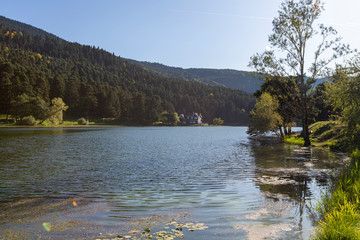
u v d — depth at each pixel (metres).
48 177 15.71
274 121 45.34
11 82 144.75
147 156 26.45
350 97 15.48
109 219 8.13
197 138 60.19
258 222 7.67
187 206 9.59
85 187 13.12
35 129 95.69
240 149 33.41
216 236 6.61
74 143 41.69
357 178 10.95
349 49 29.17
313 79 31.25
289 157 23.70
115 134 73.38
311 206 9.17
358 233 5.92
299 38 32.09
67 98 170.88
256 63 33.16
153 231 7.02
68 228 7.34
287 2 31.83
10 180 14.85
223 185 13.20
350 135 16.91
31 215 8.64
